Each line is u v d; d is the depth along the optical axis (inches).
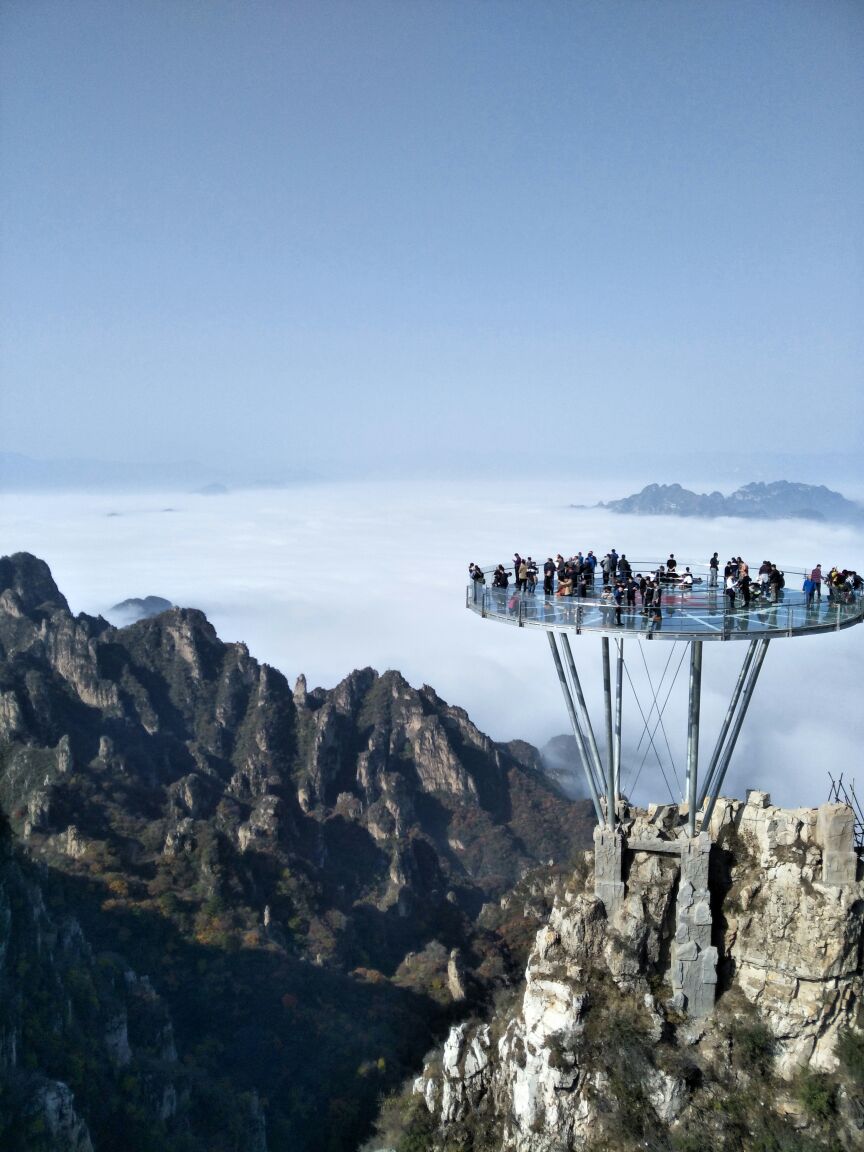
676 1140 1216.2
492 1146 1398.9
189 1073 3065.9
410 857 6008.9
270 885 4911.4
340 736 7632.9
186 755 7377.0
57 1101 2204.7
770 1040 1261.1
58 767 5728.3
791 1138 1194.6
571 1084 1280.8
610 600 1233.4
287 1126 3112.7
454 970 3875.5
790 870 1270.9
